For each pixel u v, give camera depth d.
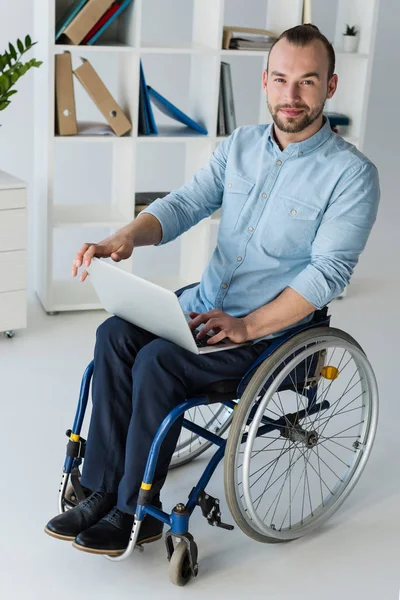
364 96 4.13
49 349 3.56
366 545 2.44
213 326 2.17
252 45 3.90
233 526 2.36
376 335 3.85
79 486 2.36
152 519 2.26
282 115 2.25
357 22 4.10
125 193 3.96
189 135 3.91
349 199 2.26
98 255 2.31
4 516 2.46
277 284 2.36
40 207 3.89
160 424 2.13
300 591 2.23
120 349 2.26
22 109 4.83
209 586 2.23
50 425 2.98
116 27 3.88
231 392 2.22
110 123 3.73
